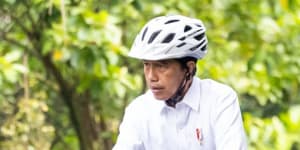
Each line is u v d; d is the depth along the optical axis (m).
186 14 11.76
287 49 12.09
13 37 10.94
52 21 9.89
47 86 13.43
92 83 9.84
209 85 5.03
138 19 11.69
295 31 12.16
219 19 12.65
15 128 12.40
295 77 11.93
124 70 10.09
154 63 4.73
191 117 4.99
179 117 5.00
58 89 13.32
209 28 12.67
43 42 10.15
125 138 5.11
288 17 12.19
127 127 5.13
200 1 12.22
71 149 15.41
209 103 4.97
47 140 13.88
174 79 4.78
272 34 12.01
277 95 11.84
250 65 11.76
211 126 4.96
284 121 9.88
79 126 13.06
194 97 4.97
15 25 10.77
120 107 13.86
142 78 13.17
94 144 13.36
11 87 10.24
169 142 5.05
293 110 9.89
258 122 9.95
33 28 10.45
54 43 9.76
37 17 10.20
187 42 4.68
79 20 9.51
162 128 5.04
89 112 12.99
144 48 4.64
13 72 9.46
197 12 12.42
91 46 9.46
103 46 9.52
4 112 13.15
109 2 10.70
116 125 15.35
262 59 11.70
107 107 13.74
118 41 9.59
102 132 14.11
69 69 11.95
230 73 12.05
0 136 13.39
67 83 12.39
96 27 9.55
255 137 9.72
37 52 11.16
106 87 9.84
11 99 12.93
